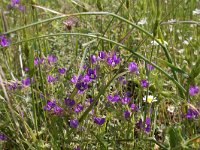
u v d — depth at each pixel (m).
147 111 1.20
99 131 1.15
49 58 1.32
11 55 1.64
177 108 1.26
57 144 1.12
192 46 1.58
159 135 1.20
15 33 1.88
